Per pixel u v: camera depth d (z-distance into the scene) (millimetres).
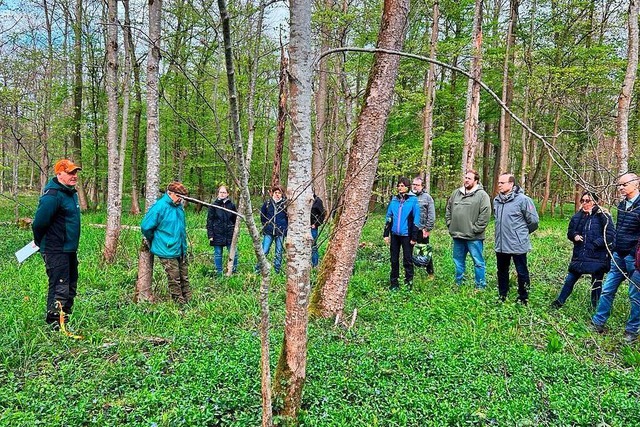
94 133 20641
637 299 5395
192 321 5656
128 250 9875
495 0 20125
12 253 9883
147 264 6523
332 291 5766
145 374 4023
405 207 7492
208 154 22109
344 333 5199
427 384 3881
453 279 8078
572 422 3416
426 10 16828
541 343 5172
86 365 4250
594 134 5625
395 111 18703
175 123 20594
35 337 4824
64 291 5301
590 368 4398
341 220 5750
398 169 15180
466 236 7492
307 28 2887
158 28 6676
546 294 7301
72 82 19859
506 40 19516
